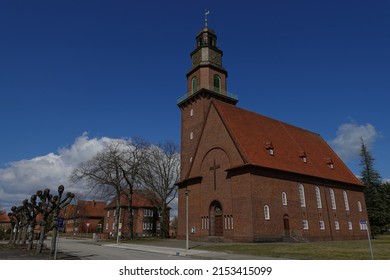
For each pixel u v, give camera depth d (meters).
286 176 41.44
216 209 40.81
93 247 34.00
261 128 47.22
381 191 69.25
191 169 45.88
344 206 50.81
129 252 27.17
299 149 49.84
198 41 54.50
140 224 80.12
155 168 57.34
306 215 42.56
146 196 57.62
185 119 52.03
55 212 22.69
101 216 96.44
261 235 35.56
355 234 50.94
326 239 44.59
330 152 58.81
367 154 73.62
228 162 39.97
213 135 43.41
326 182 48.41
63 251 26.88
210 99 49.41
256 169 37.69
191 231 43.28
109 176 47.78
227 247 29.27
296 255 21.67
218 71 51.75
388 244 34.62
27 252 24.81
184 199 46.62
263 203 37.09
